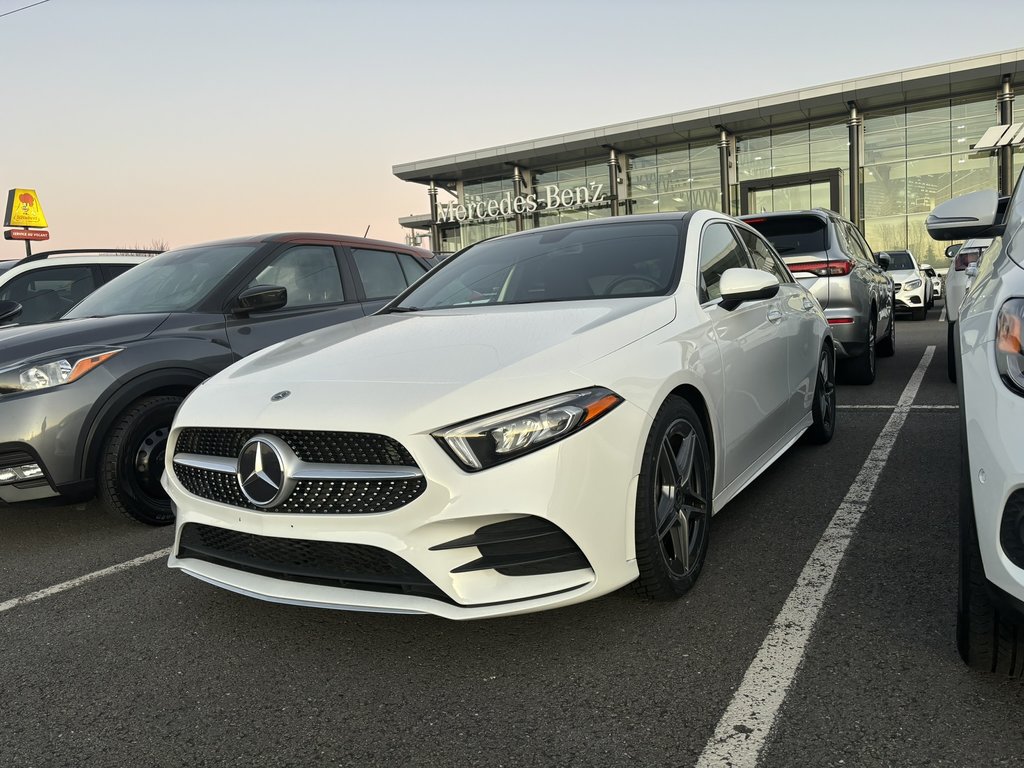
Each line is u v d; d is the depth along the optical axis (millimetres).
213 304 4426
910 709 1914
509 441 2125
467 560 2148
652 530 2410
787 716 1926
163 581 3186
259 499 2281
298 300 4941
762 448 3555
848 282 6449
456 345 2582
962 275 6672
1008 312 1716
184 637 2631
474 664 2303
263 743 1977
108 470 3777
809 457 4477
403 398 2225
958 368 2021
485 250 3996
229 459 2432
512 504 2107
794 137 28844
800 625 2395
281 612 2789
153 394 3990
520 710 2043
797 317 4148
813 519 3385
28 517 4348
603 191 32312
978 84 25094
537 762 1819
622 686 2121
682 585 2605
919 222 27125
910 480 3881
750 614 2494
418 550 2129
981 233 2570
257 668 2375
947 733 1809
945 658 2141
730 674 2141
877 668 2115
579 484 2176
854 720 1888
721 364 2975
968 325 1958
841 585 2670
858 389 6816
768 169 29438
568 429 2176
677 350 2674
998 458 1651
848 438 4895
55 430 3562
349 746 1939
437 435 2129
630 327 2631
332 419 2211
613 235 3602
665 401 2545
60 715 2172
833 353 4883
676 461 2600
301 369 2602
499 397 2178
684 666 2201
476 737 1937
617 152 31484
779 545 3094
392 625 2609
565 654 2318
